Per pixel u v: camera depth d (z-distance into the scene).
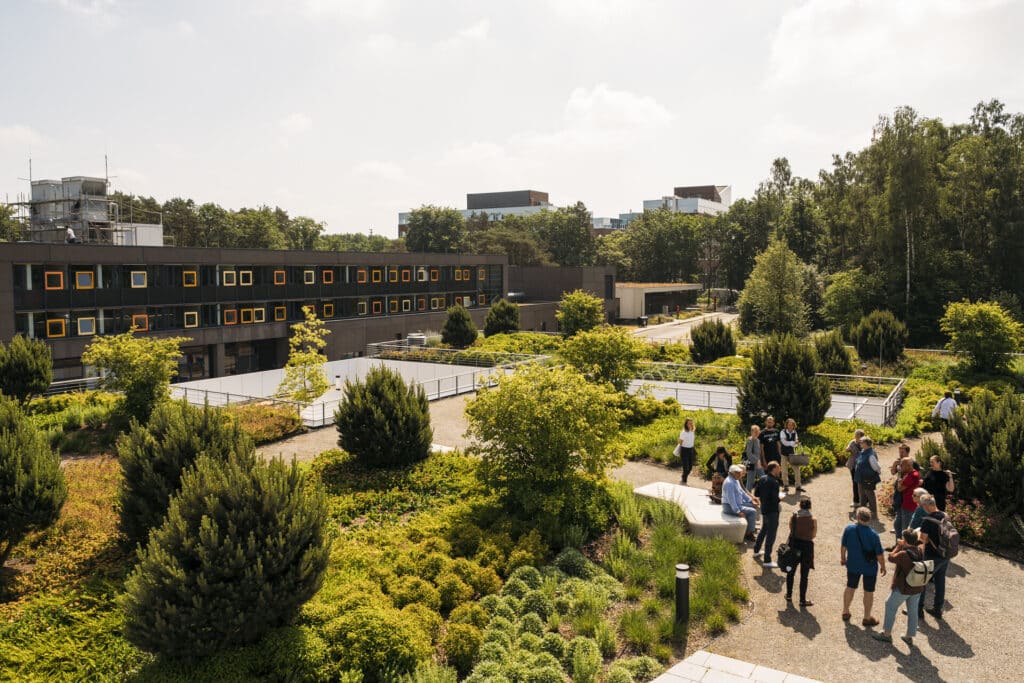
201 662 7.92
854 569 9.71
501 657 8.68
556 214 115.56
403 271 55.59
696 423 21.69
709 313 90.06
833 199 74.50
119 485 12.39
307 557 8.67
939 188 53.41
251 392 33.94
